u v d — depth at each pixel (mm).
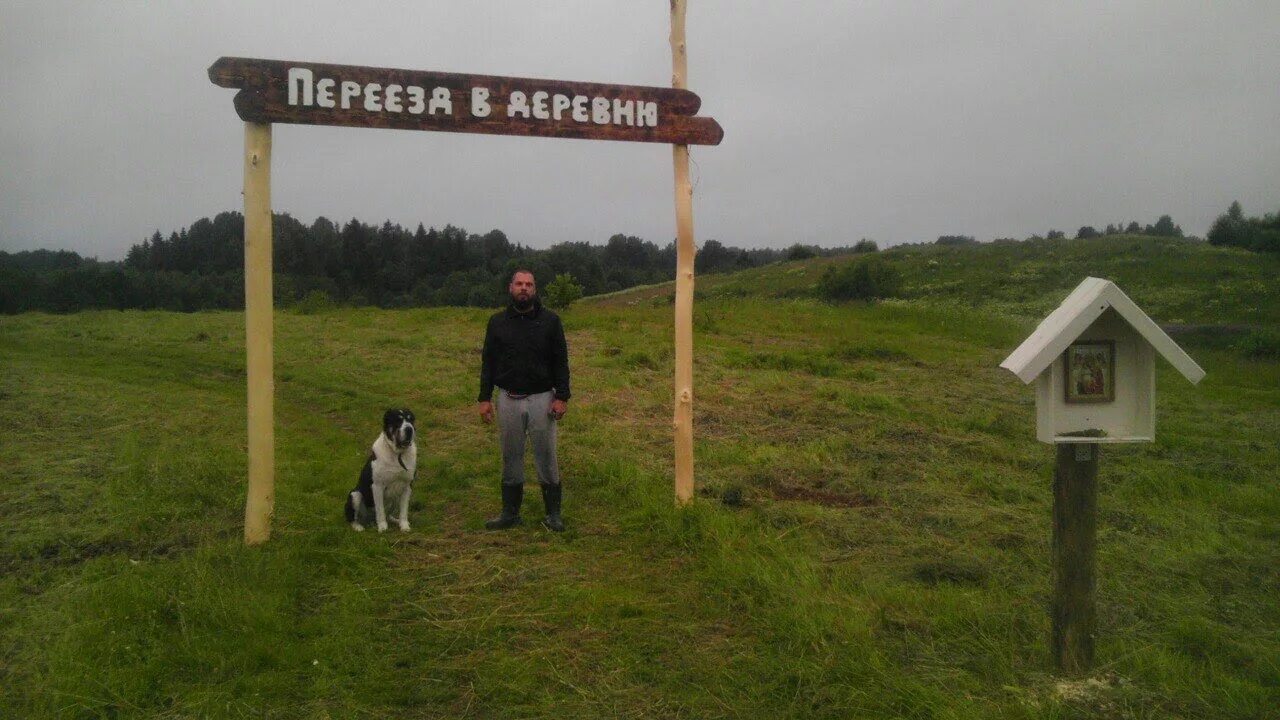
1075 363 3572
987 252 49094
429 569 5047
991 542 5602
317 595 4664
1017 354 3562
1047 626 4148
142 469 6934
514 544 5520
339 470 7379
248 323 5289
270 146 5285
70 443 7980
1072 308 3490
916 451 8094
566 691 3633
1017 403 11055
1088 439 3527
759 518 5953
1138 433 3607
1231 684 3570
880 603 4398
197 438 8398
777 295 41781
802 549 5332
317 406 10648
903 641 4020
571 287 24156
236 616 4141
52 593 4504
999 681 3637
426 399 10820
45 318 21219
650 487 6582
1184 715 3377
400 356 14484
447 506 6453
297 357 14328
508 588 4750
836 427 9211
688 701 3523
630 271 88562
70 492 6340
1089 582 3668
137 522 5664
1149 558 5324
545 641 4078
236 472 7102
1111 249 44719
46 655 3789
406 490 5844
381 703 3520
